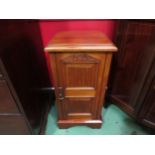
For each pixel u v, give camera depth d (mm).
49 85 1346
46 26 1047
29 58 823
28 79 792
